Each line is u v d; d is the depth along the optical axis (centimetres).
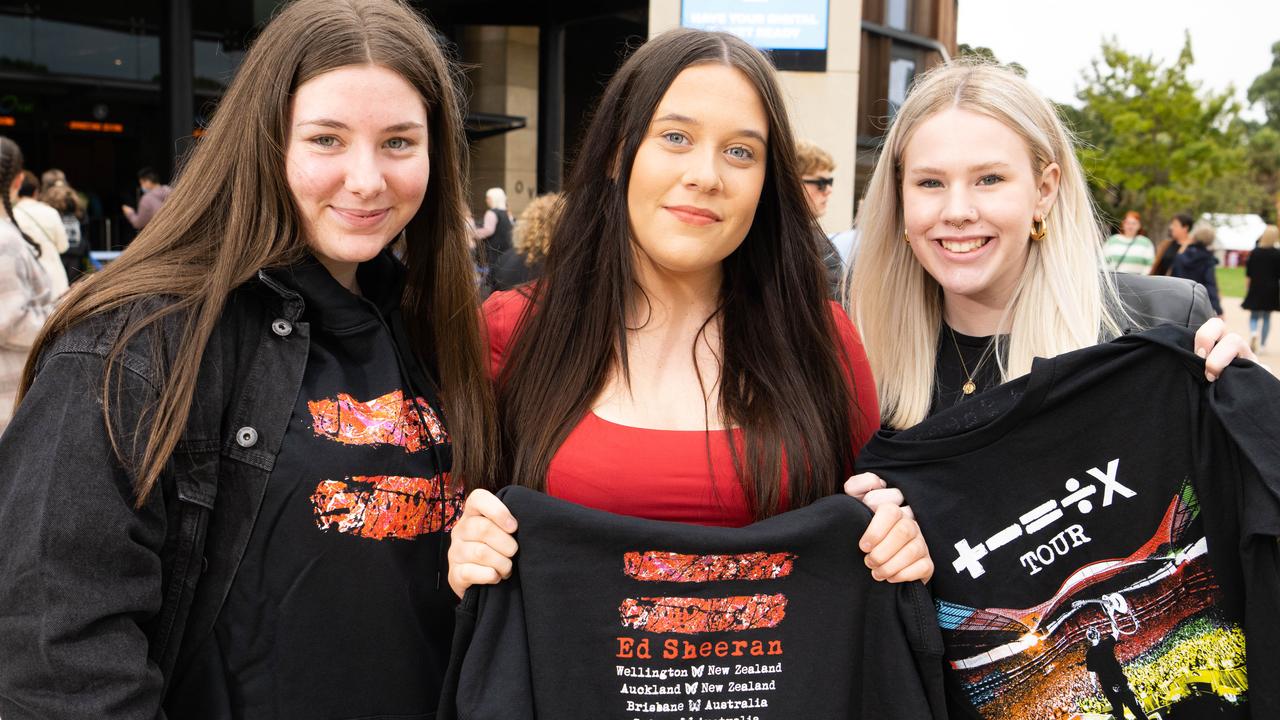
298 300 149
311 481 144
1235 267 5303
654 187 163
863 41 1230
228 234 143
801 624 151
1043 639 159
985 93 183
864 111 1248
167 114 1170
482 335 179
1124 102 3192
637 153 165
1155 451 156
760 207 178
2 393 333
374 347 158
